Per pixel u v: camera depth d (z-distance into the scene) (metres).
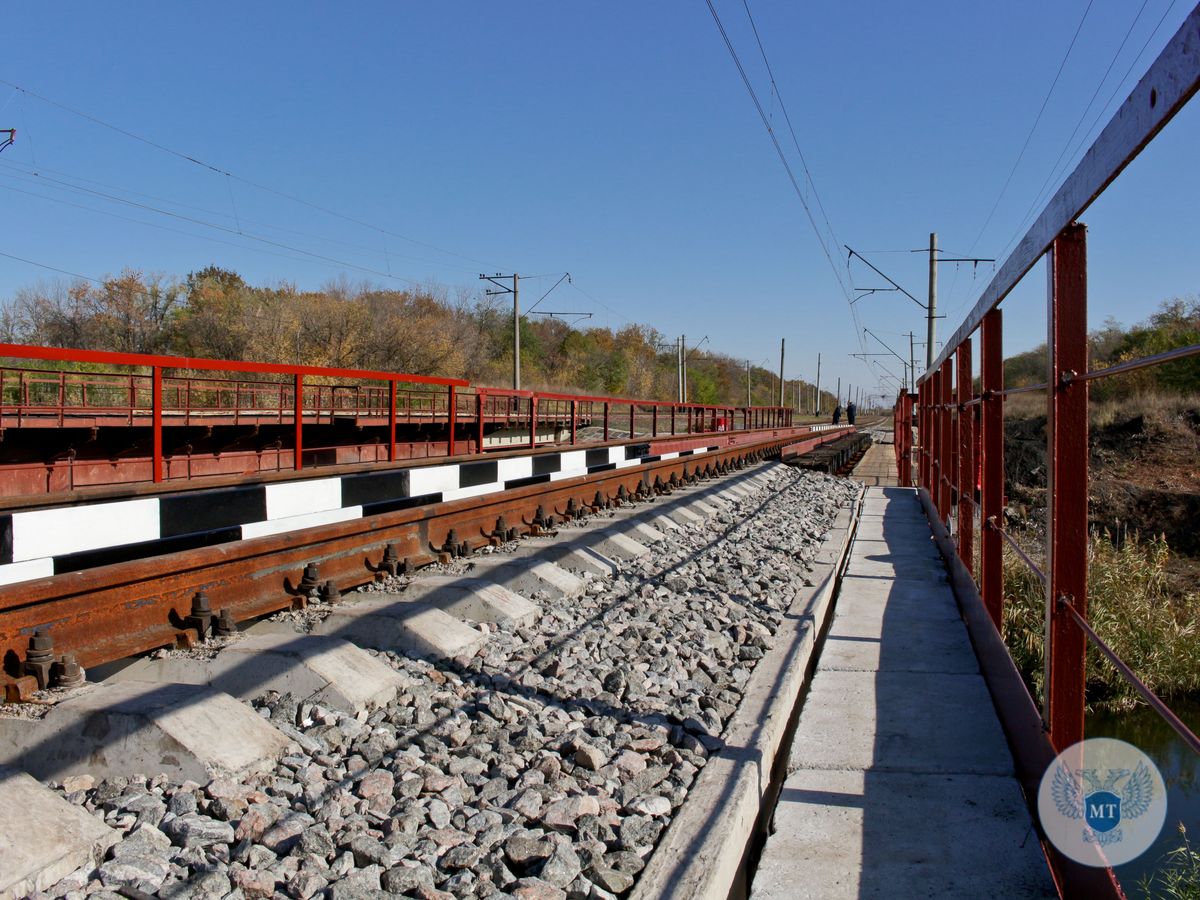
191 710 3.47
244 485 6.71
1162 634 9.24
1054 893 3.12
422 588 6.03
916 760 4.30
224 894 2.60
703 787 3.67
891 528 13.28
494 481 10.77
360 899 2.62
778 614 6.95
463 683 4.75
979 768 4.19
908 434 22.95
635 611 6.59
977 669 5.84
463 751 3.85
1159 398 24.08
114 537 5.54
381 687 4.33
